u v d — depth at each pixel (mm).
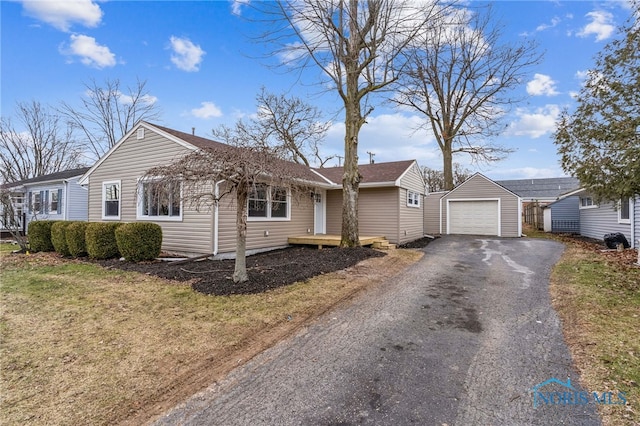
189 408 2551
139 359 3340
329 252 9406
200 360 3328
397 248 11914
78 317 4555
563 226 20219
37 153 26812
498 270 7824
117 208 11531
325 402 2617
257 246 10391
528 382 2910
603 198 8328
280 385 2871
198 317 4492
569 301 5219
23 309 4926
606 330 3977
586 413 2461
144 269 7609
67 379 2961
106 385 2865
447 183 21516
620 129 6332
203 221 9172
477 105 20562
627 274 6922
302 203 12656
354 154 10070
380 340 3838
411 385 2875
